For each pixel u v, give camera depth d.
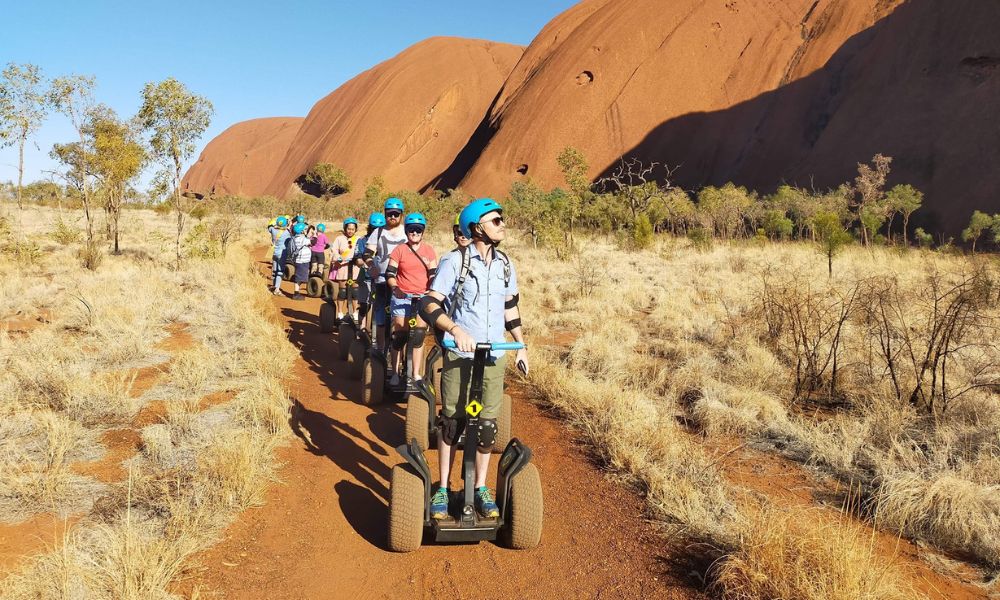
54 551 3.20
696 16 101.94
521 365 3.64
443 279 3.50
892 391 6.64
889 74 76.69
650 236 26.11
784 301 9.05
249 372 7.16
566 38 114.50
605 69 101.06
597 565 3.69
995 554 3.67
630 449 5.18
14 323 9.17
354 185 133.38
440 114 142.38
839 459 5.12
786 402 6.69
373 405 6.59
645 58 101.38
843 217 40.47
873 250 25.31
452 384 3.59
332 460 5.08
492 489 4.69
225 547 3.66
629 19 105.31
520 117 105.06
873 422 5.73
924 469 4.66
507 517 3.80
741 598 3.26
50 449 4.59
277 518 4.07
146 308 9.97
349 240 10.60
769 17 102.38
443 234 36.72
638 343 9.58
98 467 4.54
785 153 84.19
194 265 15.73
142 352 7.61
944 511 4.01
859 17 92.25
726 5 102.94
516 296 3.67
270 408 5.57
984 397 6.31
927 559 3.76
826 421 6.04
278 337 8.69
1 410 5.34
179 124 15.25
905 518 4.08
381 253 7.04
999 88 63.47
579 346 8.57
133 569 3.09
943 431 5.39
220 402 6.08
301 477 4.71
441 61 148.75
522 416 6.42
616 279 16.44
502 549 3.86
